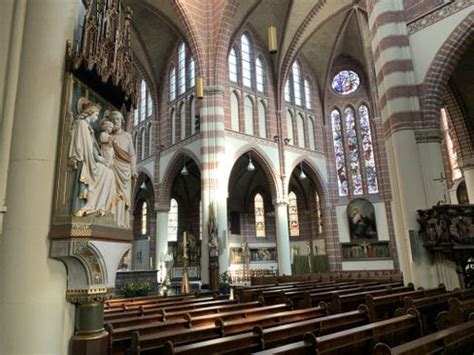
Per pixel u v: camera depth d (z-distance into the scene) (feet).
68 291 16.28
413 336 18.47
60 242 15.65
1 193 15.37
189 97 86.33
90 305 16.71
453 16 41.55
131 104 21.40
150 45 93.56
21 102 16.46
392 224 87.81
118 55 19.67
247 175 110.22
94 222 16.44
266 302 36.29
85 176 16.56
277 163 87.71
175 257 102.63
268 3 84.69
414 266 38.70
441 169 40.47
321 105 103.76
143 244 111.65
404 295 30.09
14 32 16.84
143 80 103.50
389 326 17.20
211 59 76.95
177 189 112.16
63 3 17.72
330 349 14.11
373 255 90.84
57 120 16.80
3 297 14.93
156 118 96.02
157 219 88.79
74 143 16.69
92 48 17.76
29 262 15.19
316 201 106.73
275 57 92.27
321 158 99.30
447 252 35.91
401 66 43.47
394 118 42.50
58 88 16.99
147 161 96.22
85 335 16.44
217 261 67.87
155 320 24.25
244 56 88.79
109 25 19.26
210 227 69.46
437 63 42.11
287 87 96.84
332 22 90.63
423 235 38.24
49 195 16.05
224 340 15.35
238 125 82.48
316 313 25.63
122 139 19.49
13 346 14.55
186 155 84.53
